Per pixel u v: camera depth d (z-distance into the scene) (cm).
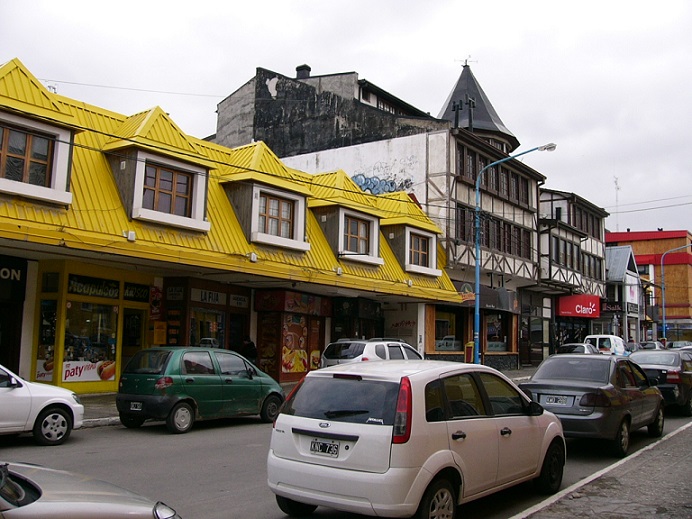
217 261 1686
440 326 2955
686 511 686
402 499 533
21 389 1004
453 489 587
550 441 750
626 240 7506
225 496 734
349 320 2530
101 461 919
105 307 1719
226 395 1298
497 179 3288
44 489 379
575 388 985
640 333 5609
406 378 578
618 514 673
